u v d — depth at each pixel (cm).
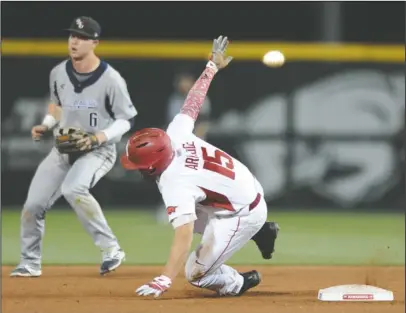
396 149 5900
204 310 2366
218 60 2780
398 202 5922
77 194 3108
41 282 3011
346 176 5903
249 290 2817
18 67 5781
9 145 5816
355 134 5897
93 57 3125
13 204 5850
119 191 5869
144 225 5212
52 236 4719
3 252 4081
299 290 2845
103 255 3178
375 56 5847
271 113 5891
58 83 3158
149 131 2444
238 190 2505
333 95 5888
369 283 3047
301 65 5881
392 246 4419
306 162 5900
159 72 5803
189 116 2617
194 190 2434
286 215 5838
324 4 6303
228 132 5875
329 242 4544
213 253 2531
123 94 3141
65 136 3048
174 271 2408
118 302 2525
